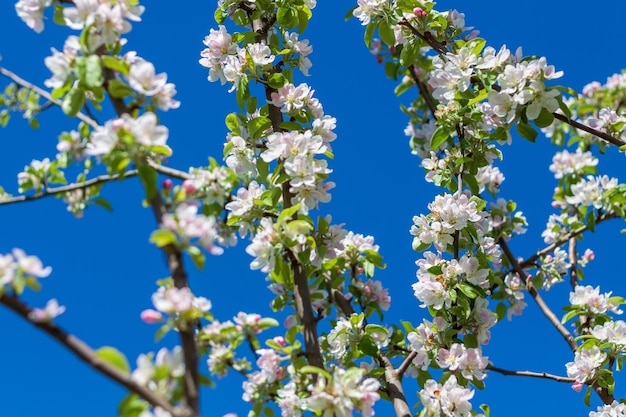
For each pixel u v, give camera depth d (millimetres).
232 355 2930
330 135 3672
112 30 2285
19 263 1714
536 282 4914
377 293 3977
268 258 3047
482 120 4027
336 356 3658
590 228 4688
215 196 3428
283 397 2936
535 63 3480
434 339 3711
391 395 3477
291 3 4066
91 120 2342
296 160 3277
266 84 3904
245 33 4027
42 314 1573
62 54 2332
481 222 4223
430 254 3914
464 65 3807
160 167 2543
